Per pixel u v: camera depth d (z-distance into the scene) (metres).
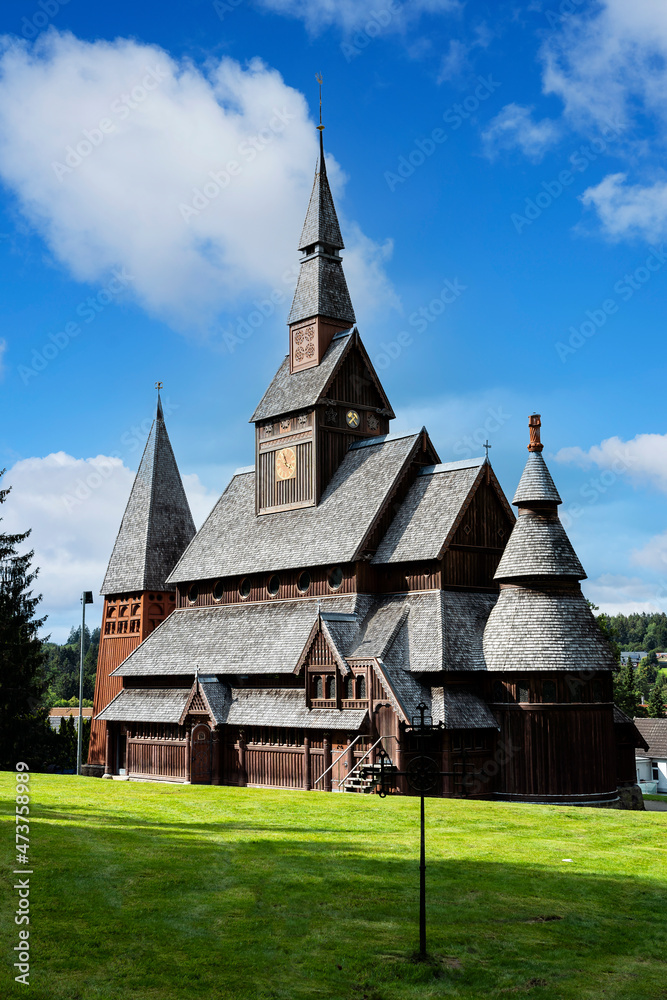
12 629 74.94
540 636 44.12
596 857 25.53
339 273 61.47
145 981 16.05
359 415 58.94
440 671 43.94
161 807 32.38
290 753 48.06
